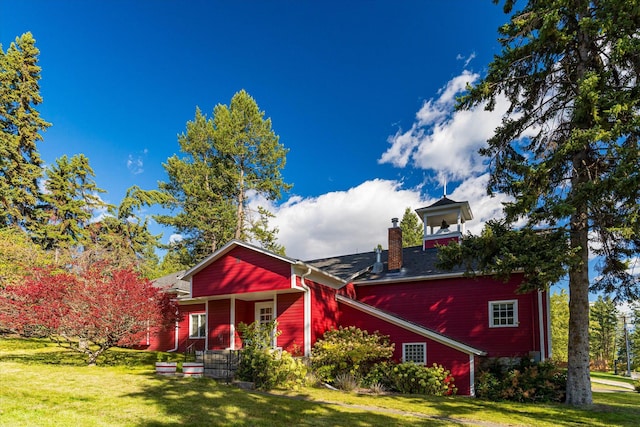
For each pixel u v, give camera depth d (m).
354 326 18.20
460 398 13.83
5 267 22.08
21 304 15.25
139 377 12.70
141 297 15.68
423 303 19.55
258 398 11.03
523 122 14.14
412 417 10.11
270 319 19.20
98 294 15.06
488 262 13.48
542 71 13.47
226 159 36.69
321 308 18.09
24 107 37.72
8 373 11.96
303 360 16.58
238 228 35.78
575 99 11.56
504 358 16.41
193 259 36.97
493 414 10.89
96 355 15.93
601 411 11.48
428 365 16.30
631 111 11.11
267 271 17.34
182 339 23.28
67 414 8.03
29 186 36.16
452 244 13.93
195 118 36.94
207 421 8.28
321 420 9.16
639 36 10.94
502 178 14.37
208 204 35.66
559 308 42.00
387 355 16.09
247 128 36.84
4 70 36.81
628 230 10.80
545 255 11.95
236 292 17.91
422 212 23.78
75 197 39.03
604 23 10.85
